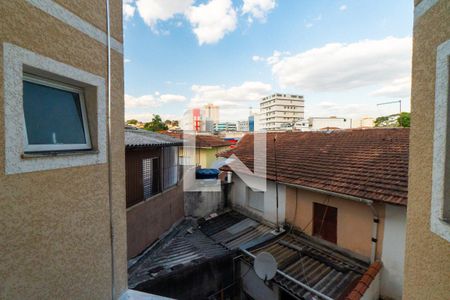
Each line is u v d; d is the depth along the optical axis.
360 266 5.43
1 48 1.48
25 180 1.63
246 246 6.78
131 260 6.44
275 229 7.61
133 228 6.61
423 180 1.81
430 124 1.74
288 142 12.22
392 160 6.45
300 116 74.75
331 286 4.96
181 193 10.18
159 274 5.62
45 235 1.78
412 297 1.93
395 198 4.71
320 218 6.62
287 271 5.56
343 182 6.03
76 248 2.06
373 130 9.83
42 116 1.98
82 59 2.11
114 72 2.60
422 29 1.84
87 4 2.19
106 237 2.45
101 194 2.37
